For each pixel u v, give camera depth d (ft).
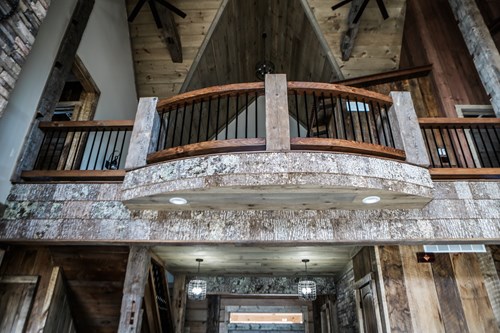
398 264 12.23
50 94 12.43
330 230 9.56
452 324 11.30
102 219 9.93
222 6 19.63
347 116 16.71
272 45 26.25
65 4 13.85
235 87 10.18
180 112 22.65
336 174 8.55
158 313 14.85
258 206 9.61
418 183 9.20
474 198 10.00
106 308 13.29
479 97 16.78
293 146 9.06
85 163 15.83
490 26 16.19
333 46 20.21
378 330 11.89
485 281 11.91
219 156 8.89
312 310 22.74
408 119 10.30
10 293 11.42
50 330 11.60
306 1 19.30
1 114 8.91
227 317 22.45
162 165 9.24
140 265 11.82
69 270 12.29
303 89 10.12
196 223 9.80
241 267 17.84
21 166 10.84
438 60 17.65
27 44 9.66
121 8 19.61
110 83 18.02
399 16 19.93
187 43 20.68
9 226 9.91
